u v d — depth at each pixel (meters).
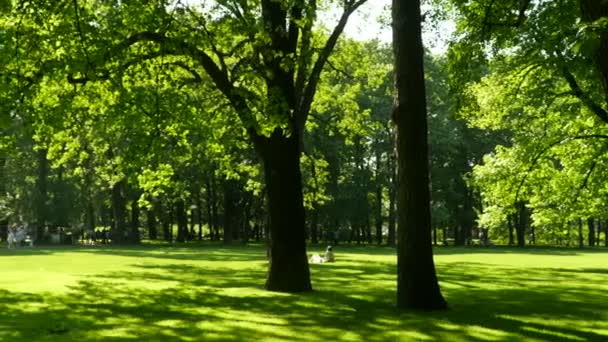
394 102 12.91
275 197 16.59
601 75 9.55
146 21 13.31
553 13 15.07
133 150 14.90
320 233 75.06
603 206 26.89
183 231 62.44
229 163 24.53
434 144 55.19
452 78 14.95
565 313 12.84
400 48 12.71
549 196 27.55
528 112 25.88
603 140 24.27
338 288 17.47
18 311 12.45
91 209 62.12
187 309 12.86
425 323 11.12
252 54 14.99
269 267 16.73
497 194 27.78
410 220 12.78
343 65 23.34
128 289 16.48
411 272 12.85
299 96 17.11
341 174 57.62
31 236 53.09
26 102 13.34
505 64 21.72
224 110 17.42
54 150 19.62
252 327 10.60
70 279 19.03
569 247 60.50
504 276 22.36
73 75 13.85
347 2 17.11
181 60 16.78
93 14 13.36
